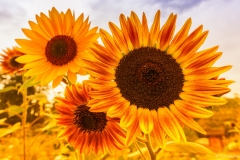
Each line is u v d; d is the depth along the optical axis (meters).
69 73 0.33
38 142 0.70
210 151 0.26
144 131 0.25
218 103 0.25
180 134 0.26
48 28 0.35
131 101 0.28
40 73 0.34
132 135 0.25
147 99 0.28
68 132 0.32
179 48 0.28
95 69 0.27
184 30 0.28
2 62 0.62
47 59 0.34
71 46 0.34
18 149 0.73
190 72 0.27
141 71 0.28
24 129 0.63
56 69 0.33
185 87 0.28
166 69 0.28
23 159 0.62
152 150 0.27
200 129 0.25
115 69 0.28
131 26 0.28
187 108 0.26
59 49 0.33
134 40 0.28
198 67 0.27
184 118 0.26
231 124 0.61
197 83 0.27
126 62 0.28
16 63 0.62
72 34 0.34
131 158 0.36
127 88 0.28
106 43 0.28
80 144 0.32
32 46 0.35
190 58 0.28
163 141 0.26
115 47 0.28
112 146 0.31
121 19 0.28
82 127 0.32
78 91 0.32
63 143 0.50
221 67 0.26
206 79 0.27
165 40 0.28
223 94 0.26
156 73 0.28
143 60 0.28
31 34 0.35
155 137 0.26
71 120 0.32
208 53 0.27
